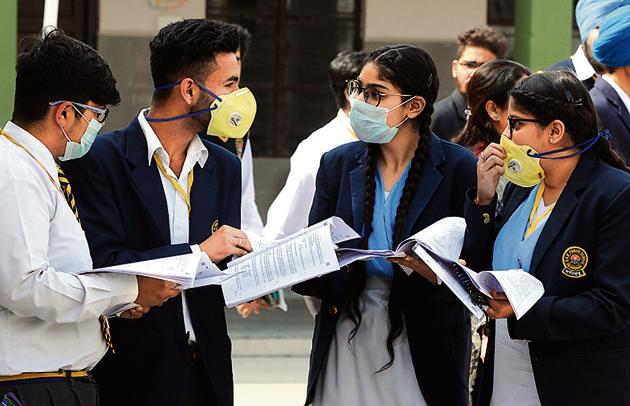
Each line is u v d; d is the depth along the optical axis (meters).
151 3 11.83
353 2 12.63
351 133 6.45
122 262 4.62
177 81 4.74
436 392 4.88
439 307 4.91
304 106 12.80
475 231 4.69
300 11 12.67
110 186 4.77
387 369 4.93
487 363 4.75
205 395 4.90
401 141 5.00
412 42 12.20
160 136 4.82
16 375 4.15
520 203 4.76
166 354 4.75
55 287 4.07
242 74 12.73
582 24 6.36
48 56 4.23
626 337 4.54
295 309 11.68
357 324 4.93
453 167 4.98
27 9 12.18
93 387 4.37
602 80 6.11
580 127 4.52
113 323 4.75
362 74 4.92
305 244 4.56
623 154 5.98
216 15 12.61
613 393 4.48
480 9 12.13
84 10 12.09
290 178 6.39
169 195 4.83
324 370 5.04
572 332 4.40
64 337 4.24
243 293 4.56
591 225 4.46
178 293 4.52
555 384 4.50
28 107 4.24
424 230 4.58
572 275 4.46
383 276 4.95
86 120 4.30
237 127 4.78
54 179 4.25
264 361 10.16
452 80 12.16
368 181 4.96
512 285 4.30
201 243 4.75
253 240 4.80
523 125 4.55
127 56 11.85
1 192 4.04
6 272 4.02
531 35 9.80
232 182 5.02
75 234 4.29
